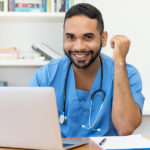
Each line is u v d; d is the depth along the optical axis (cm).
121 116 124
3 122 91
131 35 235
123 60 130
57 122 85
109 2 233
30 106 86
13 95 88
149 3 234
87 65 124
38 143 88
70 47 122
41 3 221
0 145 95
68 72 138
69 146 91
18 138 90
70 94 135
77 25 119
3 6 217
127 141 99
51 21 240
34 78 144
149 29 235
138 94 132
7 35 240
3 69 240
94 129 130
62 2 220
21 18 226
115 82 127
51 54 222
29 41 241
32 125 87
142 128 225
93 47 121
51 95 84
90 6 124
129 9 234
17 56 218
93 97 134
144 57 235
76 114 132
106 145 93
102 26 126
